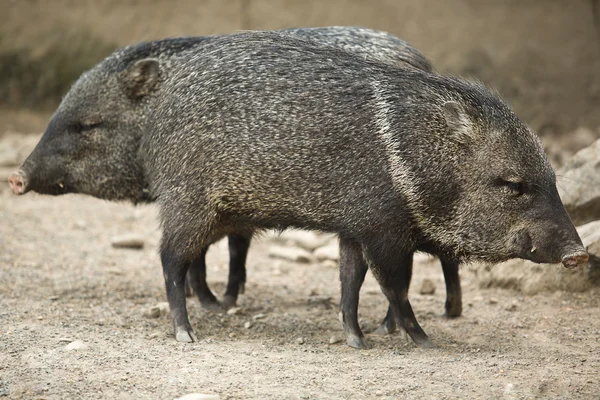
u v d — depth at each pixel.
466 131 21.05
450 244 21.56
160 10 54.06
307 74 22.45
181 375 18.81
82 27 54.25
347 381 18.89
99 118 26.61
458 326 24.80
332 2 52.66
